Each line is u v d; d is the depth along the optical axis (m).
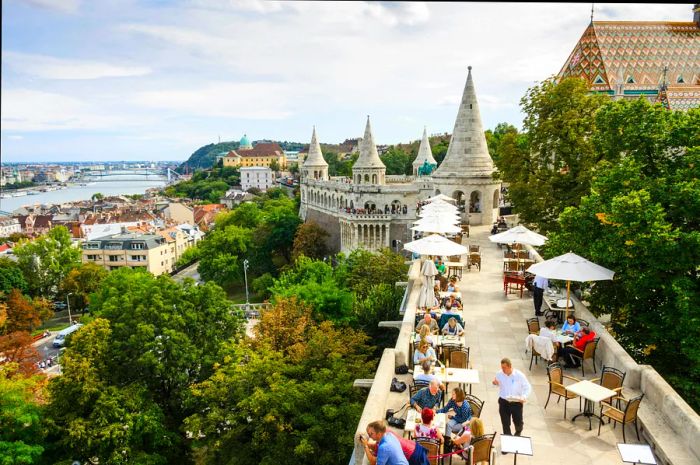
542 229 46.53
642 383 17.22
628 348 29.66
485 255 41.62
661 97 72.62
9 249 150.00
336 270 75.31
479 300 29.88
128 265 138.25
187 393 40.34
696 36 80.75
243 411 32.16
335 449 29.34
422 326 20.20
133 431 36.19
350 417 29.17
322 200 120.44
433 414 13.81
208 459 35.78
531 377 20.06
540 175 48.09
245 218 144.38
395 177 126.44
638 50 78.31
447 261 35.97
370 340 46.88
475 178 54.75
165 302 44.97
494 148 106.56
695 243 24.70
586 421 16.80
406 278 58.56
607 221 27.19
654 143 31.62
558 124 46.44
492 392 19.02
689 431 14.21
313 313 54.53
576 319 22.97
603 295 30.84
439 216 31.98
